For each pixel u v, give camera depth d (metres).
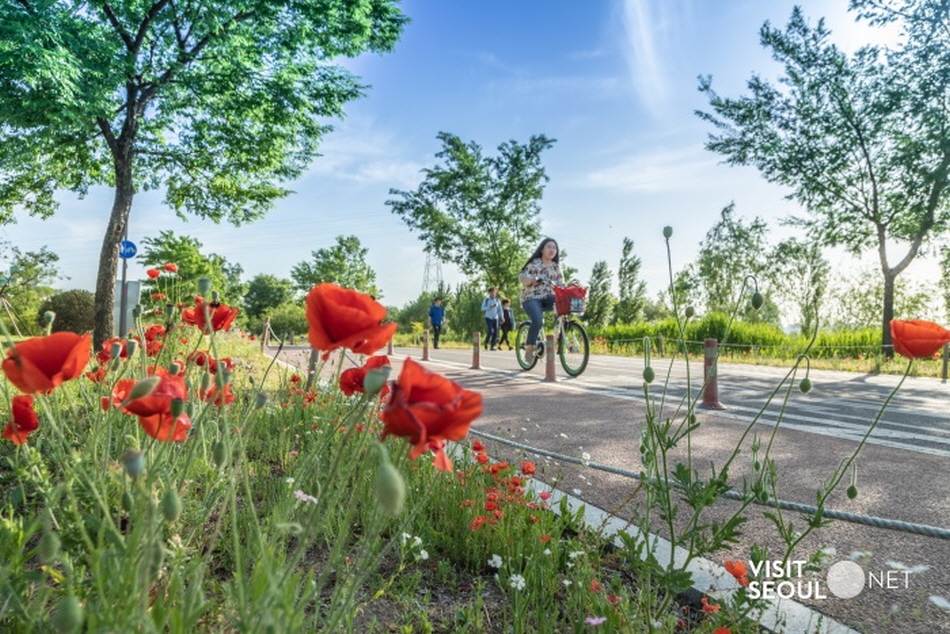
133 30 17.14
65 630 0.85
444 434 0.98
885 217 19.72
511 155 43.09
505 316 23.95
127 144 17.09
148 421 1.34
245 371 5.92
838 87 19.62
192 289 12.17
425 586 2.37
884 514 3.34
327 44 18.27
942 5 17.59
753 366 16.25
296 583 1.33
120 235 16.92
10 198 19.91
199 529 1.98
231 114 18.16
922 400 8.66
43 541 1.13
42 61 12.22
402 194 44.59
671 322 25.05
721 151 21.72
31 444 2.47
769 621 2.11
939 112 18.03
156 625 1.17
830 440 5.45
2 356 1.20
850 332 21.03
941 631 2.05
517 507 2.73
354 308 1.12
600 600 2.00
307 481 2.56
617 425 5.99
